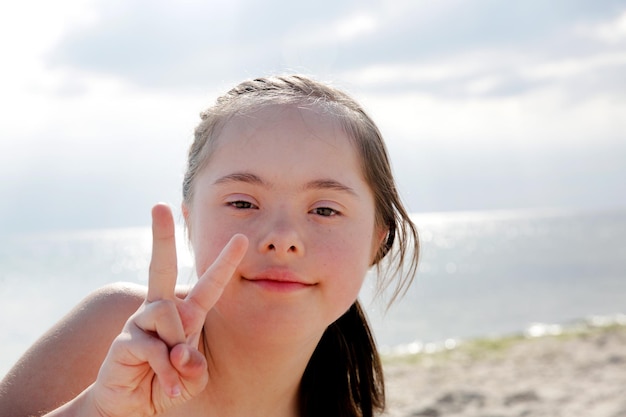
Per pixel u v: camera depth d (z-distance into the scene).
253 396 1.80
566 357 10.20
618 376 8.58
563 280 31.31
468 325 19.08
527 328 17.89
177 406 1.74
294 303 1.60
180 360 1.28
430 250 72.88
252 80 1.89
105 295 1.98
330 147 1.71
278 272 1.58
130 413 1.37
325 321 1.68
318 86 1.84
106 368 1.36
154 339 1.32
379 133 1.93
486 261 50.06
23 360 1.85
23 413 1.75
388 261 2.14
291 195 1.65
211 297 1.41
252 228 1.62
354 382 2.26
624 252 50.78
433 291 28.53
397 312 22.28
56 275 41.59
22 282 34.09
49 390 1.79
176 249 1.38
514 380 8.82
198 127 1.85
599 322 17.42
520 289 28.22
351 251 1.70
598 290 26.70
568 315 20.11
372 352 2.30
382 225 2.00
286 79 1.86
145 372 1.36
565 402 7.36
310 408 2.13
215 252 1.65
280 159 1.64
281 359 1.72
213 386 1.79
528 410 7.12
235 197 1.65
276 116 1.69
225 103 1.79
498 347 11.52
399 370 9.91
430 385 8.74
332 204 1.68
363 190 1.78
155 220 1.36
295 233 1.58
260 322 1.60
